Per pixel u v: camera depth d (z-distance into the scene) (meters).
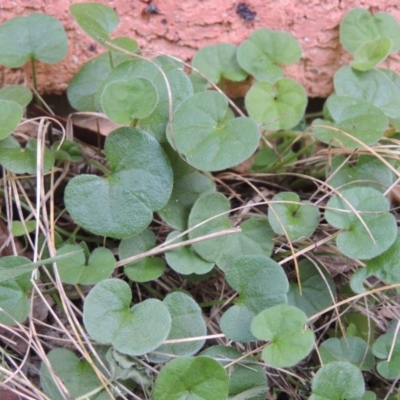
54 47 0.32
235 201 0.33
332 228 0.32
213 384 0.27
